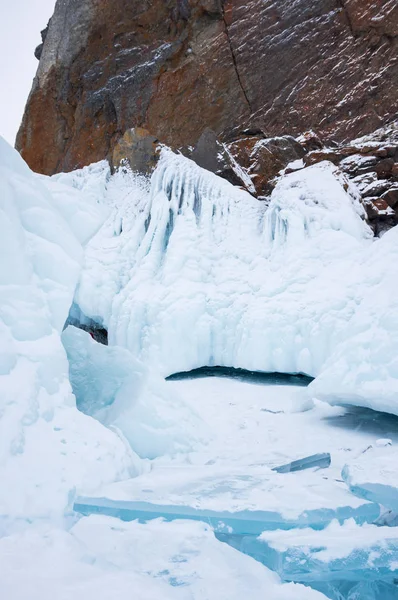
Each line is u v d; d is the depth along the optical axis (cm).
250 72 1705
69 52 1886
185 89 1725
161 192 1220
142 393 536
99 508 343
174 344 1034
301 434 618
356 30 1662
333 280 973
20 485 340
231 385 951
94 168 1427
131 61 1809
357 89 1647
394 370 596
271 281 1039
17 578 252
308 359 929
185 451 524
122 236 1210
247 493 369
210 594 257
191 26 1755
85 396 570
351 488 366
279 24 1716
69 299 491
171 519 333
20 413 380
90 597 237
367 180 1365
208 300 1066
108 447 413
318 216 1092
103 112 1809
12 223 466
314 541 304
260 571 285
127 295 1106
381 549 299
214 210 1218
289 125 1664
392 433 615
